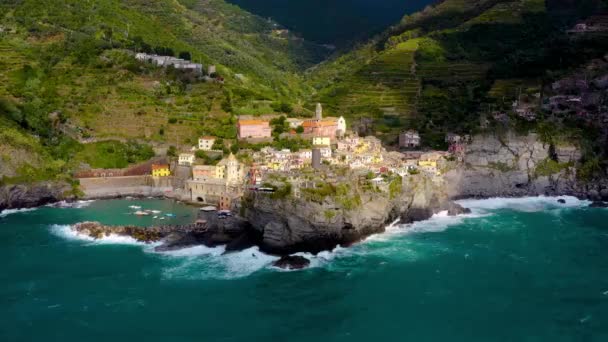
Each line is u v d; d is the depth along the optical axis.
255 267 157.62
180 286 143.75
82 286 142.88
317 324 124.44
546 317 128.38
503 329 122.88
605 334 120.75
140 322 124.81
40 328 121.69
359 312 130.25
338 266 157.88
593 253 168.38
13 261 158.50
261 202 169.25
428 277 150.12
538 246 174.88
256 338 118.38
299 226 165.88
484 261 161.88
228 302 134.75
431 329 122.75
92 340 117.19
